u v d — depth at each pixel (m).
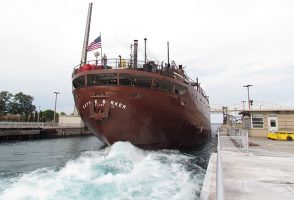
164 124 22.61
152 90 21.03
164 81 21.86
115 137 21.80
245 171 10.24
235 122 53.50
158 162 17.88
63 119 73.06
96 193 10.34
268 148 18.08
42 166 19.30
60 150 32.41
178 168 16.16
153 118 21.61
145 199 9.83
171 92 22.34
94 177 12.81
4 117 92.00
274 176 9.40
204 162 19.83
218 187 2.95
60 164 19.88
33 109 104.88
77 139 55.53
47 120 105.31
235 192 7.40
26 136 52.28
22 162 21.75
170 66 25.48
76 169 14.98
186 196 10.30
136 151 20.94
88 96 20.95
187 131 26.81
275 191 7.51
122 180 12.24
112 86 20.28
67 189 10.84
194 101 27.36
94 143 44.84
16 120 93.81
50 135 59.28
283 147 18.69
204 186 8.29
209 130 42.19
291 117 28.69
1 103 94.31
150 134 22.36
